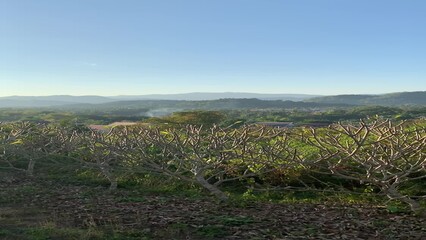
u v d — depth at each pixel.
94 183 17.38
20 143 21.33
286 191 14.16
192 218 9.83
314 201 12.72
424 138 10.28
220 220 9.55
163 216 10.09
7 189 14.92
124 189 15.67
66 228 8.69
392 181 13.38
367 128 10.20
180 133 16.52
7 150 20.92
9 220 9.73
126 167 16.36
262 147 12.42
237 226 9.04
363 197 12.89
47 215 10.37
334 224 9.24
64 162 21.77
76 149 18.69
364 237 8.17
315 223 9.34
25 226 9.10
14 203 12.09
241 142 13.53
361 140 10.91
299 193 14.13
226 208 11.24
